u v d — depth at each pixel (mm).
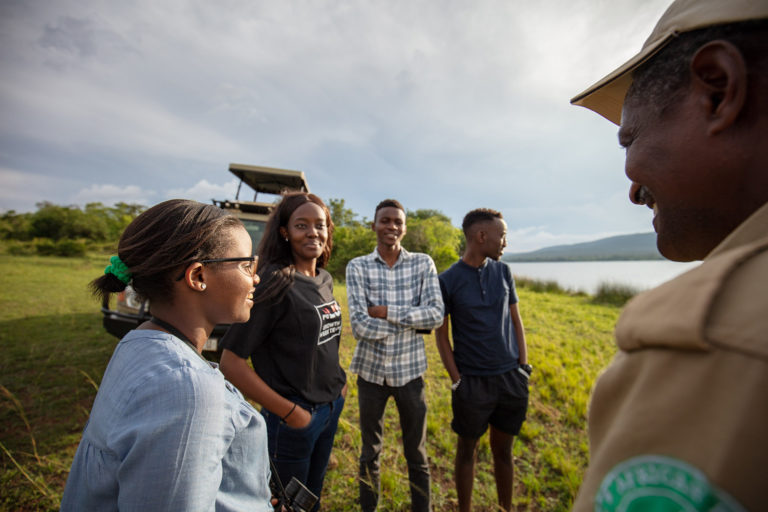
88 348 4996
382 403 2266
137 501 649
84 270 13969
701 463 289
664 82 564
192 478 686
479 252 2361
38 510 2230
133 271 870
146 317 3617
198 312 948
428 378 4434
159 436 670
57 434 2990
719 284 356
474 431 2227
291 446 1656
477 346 2234
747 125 469
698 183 519
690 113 525
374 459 2209
